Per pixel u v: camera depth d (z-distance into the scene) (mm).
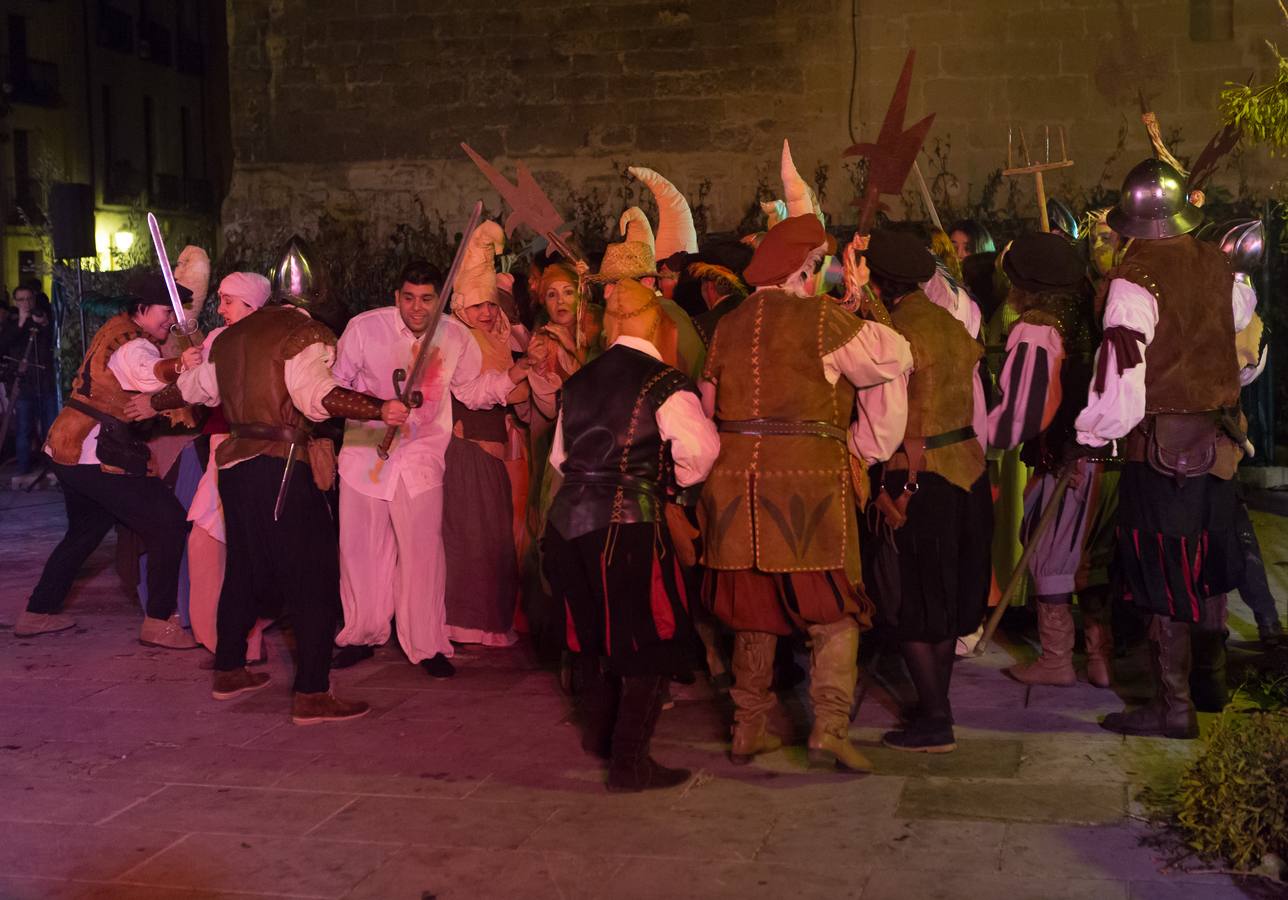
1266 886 3689
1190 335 4641
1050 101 13578
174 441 6617
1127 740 4875
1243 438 4754
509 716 5395
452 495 6059
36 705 5715
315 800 4535
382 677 6008
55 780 4789
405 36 14906
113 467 6484
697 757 4836
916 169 6191
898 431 4418
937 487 4688
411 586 5902
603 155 14523
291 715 5469
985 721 5160
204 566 6207
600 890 3781
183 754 5039
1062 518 5473
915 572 4707
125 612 7477
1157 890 3672
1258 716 4102
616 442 4453
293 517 5312
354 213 15117
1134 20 13336
